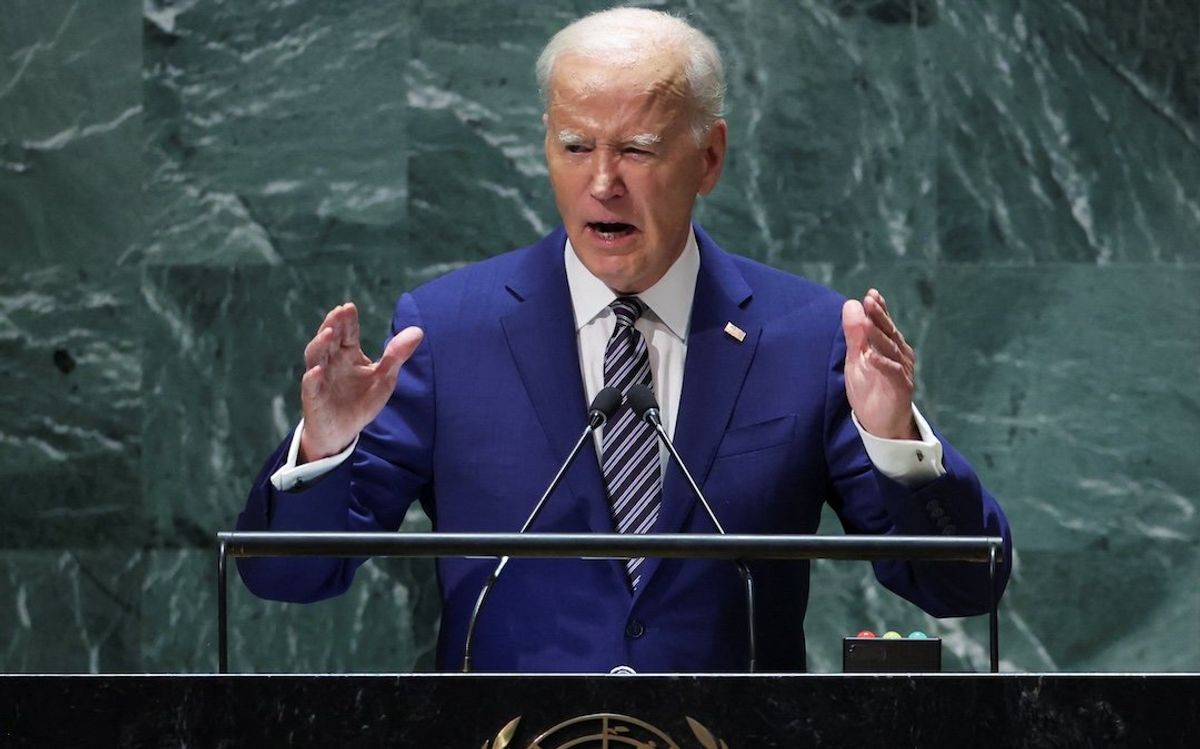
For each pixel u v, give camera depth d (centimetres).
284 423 1842
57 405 1848
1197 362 1819
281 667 1836
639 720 711
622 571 1018
